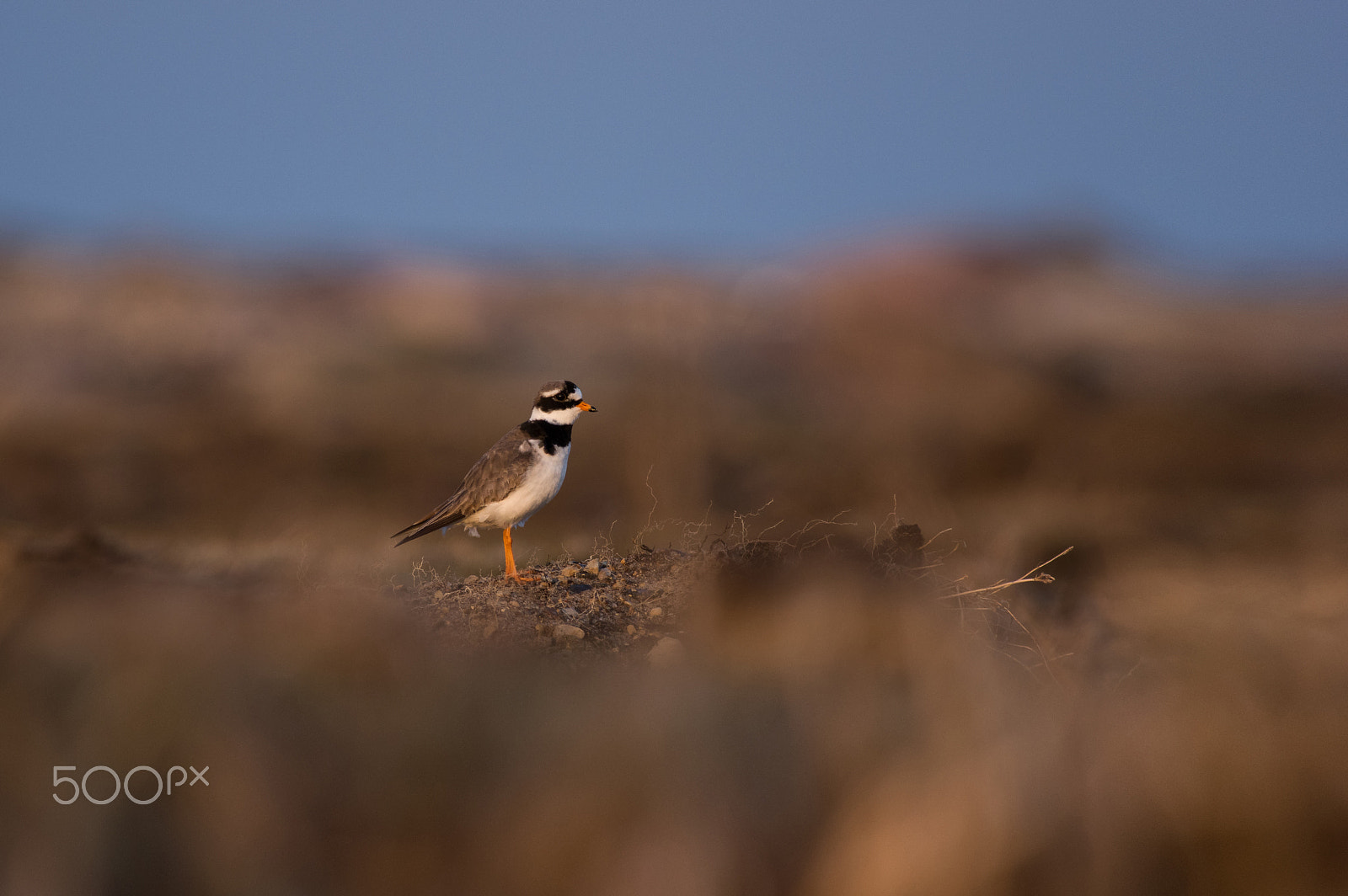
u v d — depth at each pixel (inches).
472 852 213.6
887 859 195.8
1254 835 195.2
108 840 205.0
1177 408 1712.6
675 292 2336.4
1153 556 767.1
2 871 198.4
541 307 2554.1
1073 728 213.2
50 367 1911.9
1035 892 192.4
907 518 663.8
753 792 215.0
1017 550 631.8
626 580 527.2
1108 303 2593.5
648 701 261.0
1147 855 197.0
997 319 2405.3
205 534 839.7
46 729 223.5
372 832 215.0
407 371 2069.4
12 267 2576.3
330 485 1342.3
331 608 324.8
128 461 1355.8
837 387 1889.8
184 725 227.6
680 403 1524.4
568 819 210.8
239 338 2260.1
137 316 2310.5
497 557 705.0
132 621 276.8
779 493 1101.1
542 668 367.6
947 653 235.5
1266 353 2244.1
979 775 200.2
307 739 239.9
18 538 458.0
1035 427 1536.7
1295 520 967.6
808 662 279.1
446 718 260.4
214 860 207.0
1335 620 405.7
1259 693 222.5
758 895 200.7
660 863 200.5
